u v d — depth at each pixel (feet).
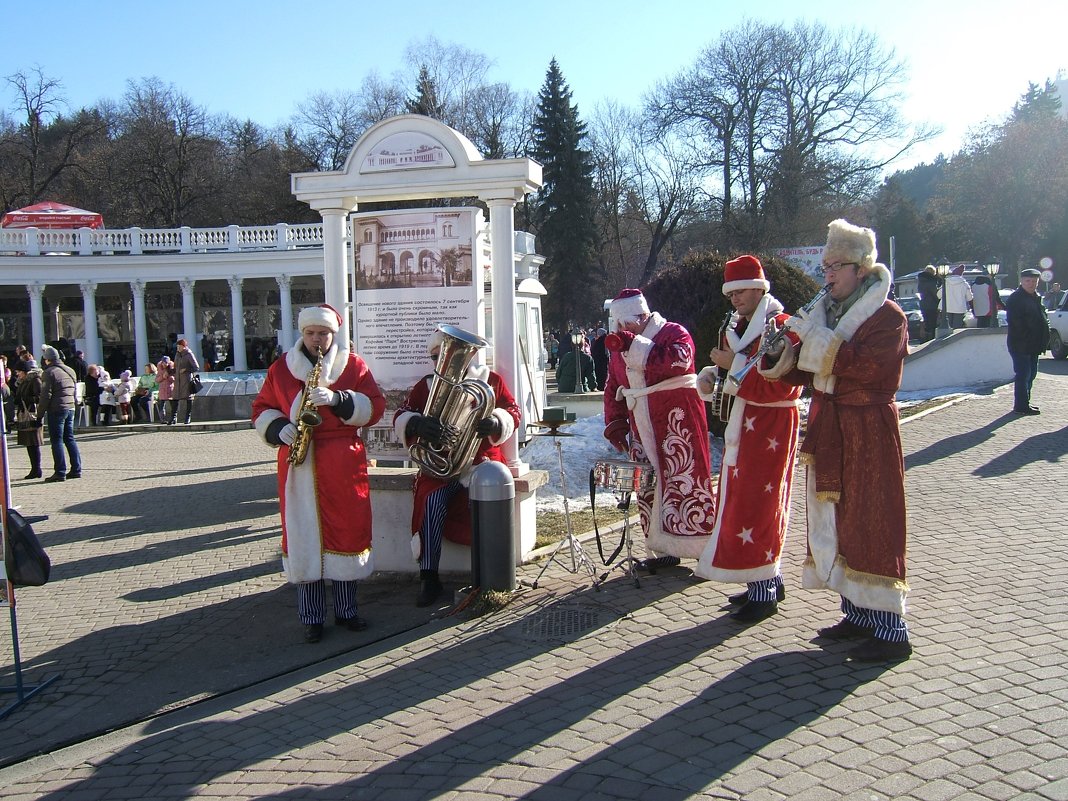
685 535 18.57
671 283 34.24
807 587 14.83
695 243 146.92
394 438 21.13
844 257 13.96
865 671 13.57
